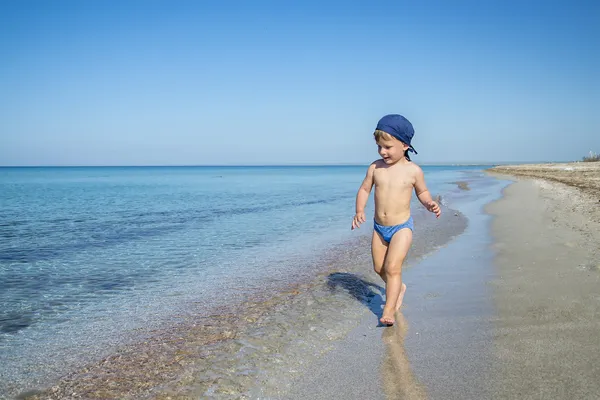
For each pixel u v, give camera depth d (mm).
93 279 5668
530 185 21375
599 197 12945
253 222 11258
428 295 4449
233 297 4754
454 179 35594
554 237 7035
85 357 3268
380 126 3785
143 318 4145
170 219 11977
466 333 3377
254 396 2584
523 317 3613
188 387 2721
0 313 4332
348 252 7160
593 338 3076
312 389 2633
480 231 8383
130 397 2629
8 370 3062
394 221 3799
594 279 4500
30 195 22703
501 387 2502
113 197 20953
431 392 2512
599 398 2309
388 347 3215
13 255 7230
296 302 4457
